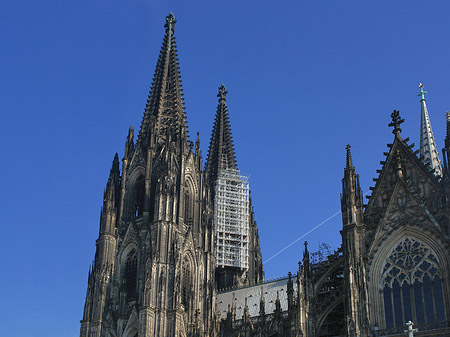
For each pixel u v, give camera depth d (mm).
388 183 118438
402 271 109562
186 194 178375
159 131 188750
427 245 109188
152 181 175000
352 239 113938
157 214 162625
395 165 118688
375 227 114875
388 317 107438
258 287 176500
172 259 156750
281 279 174250
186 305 161250
